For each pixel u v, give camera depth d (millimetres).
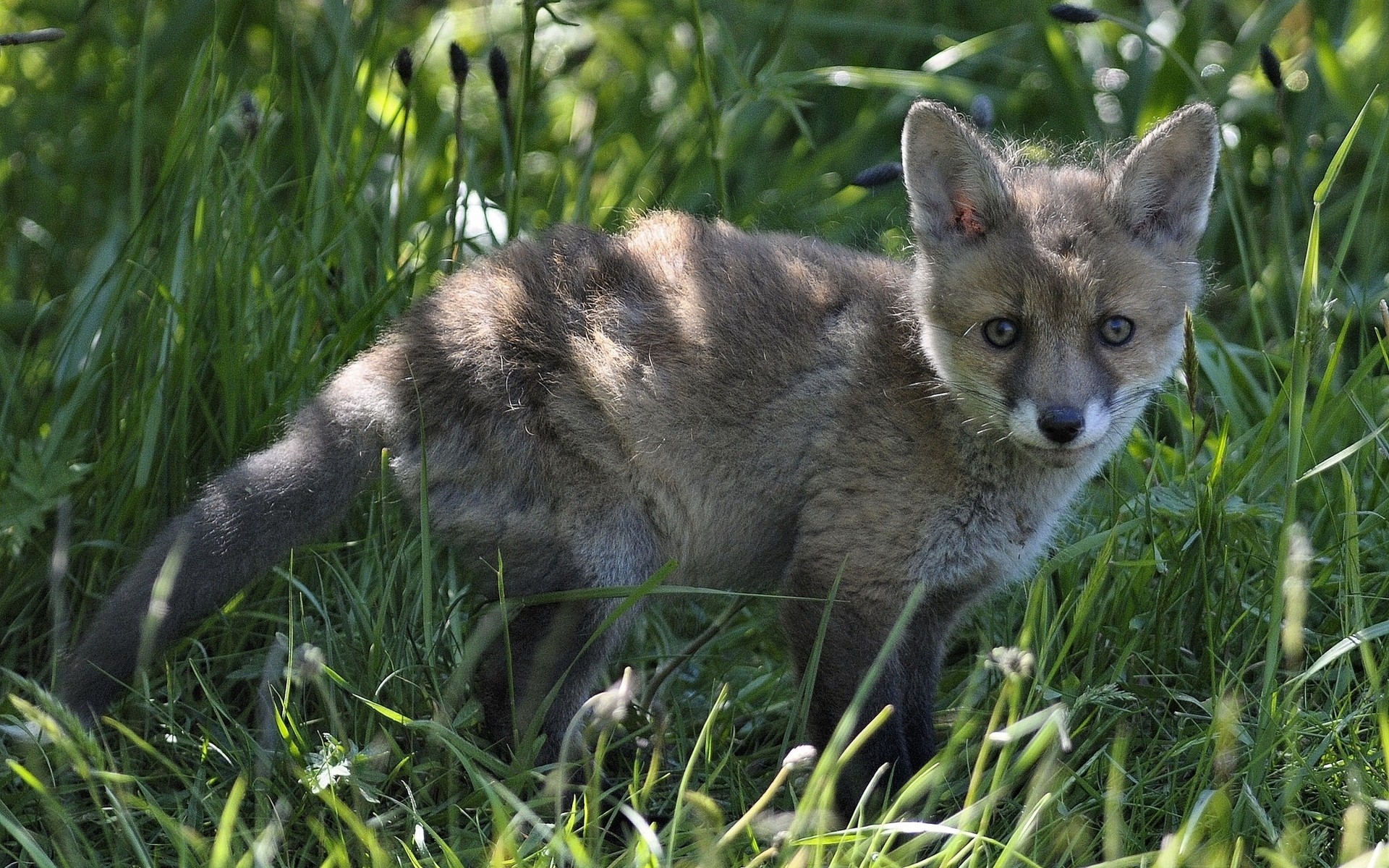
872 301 8086
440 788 7512
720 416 7910
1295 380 7367
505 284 8156
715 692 8523
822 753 7680
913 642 8383
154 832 7121
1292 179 11234
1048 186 8062
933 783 6531
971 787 6328
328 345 9359
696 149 11414
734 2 13336
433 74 12805
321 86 11836
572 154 12383
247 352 9156
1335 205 11484
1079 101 12430
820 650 7863
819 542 7902
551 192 11781
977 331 7594
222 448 8930
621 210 11172
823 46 13891
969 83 13227
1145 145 7723
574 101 13219
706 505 8086
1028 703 7109
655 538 8055
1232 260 11961
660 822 7723
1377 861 5934
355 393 8000
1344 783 7066
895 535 7820
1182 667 8281
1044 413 7332
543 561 7883
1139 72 12562
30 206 12203
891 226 12219
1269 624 7672
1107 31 13117
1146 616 8336
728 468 8000
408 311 8414
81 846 6922
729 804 7656
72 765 7012
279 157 11938
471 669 7926
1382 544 8398
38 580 8406
